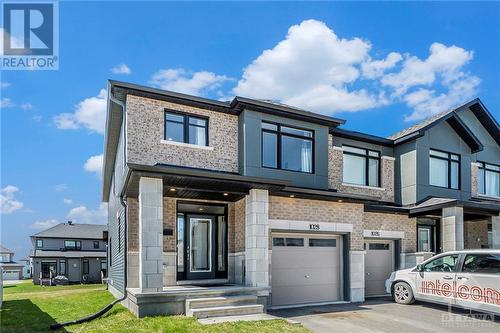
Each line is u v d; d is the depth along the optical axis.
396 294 11.98
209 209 12.58
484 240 18.09
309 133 14.28
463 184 17.58
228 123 13.09
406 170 16.55
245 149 12.67
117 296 13.74
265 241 10.82
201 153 12.40
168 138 12.18
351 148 16.20
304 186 13.58
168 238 11.59
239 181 10.17
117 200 14.46
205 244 12.41
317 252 12.55
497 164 19.61
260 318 8.95
